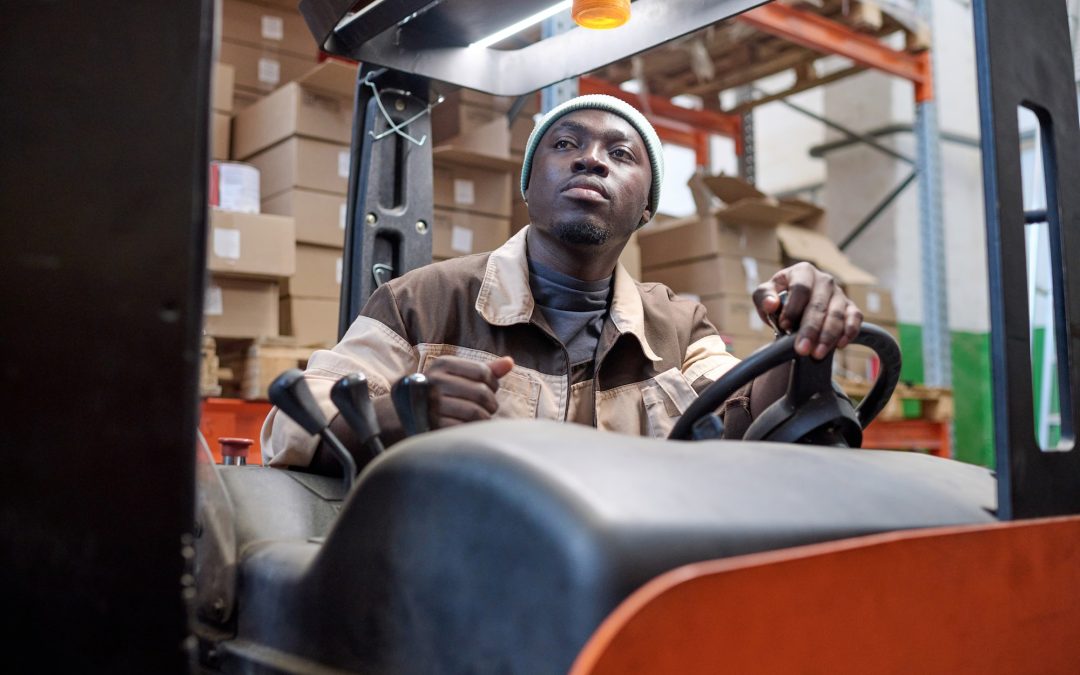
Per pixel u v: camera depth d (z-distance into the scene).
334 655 0.77
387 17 1.44
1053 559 0.85
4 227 0.61
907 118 6.23
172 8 0.66
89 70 0.64
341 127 3.13
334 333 3.10
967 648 0.75
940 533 0.72
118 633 0.62
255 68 3.39
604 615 0.59
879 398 1.24
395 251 1.62
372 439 0.99
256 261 2.89
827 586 0.63
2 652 0.59
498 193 3.38
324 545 0.80
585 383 1.48
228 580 0.93
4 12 0.62
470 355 1.43
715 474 0.74
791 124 7.12
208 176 0.67
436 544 0.69
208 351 2.83
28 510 0.60
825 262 4.25
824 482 0.80
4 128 0.61
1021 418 0.87
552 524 0.62
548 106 2.34
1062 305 0.98
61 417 0.61
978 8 0.87
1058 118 0.99
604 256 1.53
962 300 6.27
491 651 0.64
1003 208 0.85
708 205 3.99
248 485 1.06
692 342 1.64
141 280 0.64
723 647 0.57
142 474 0.63
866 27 4.49
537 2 1.48
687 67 5.04
